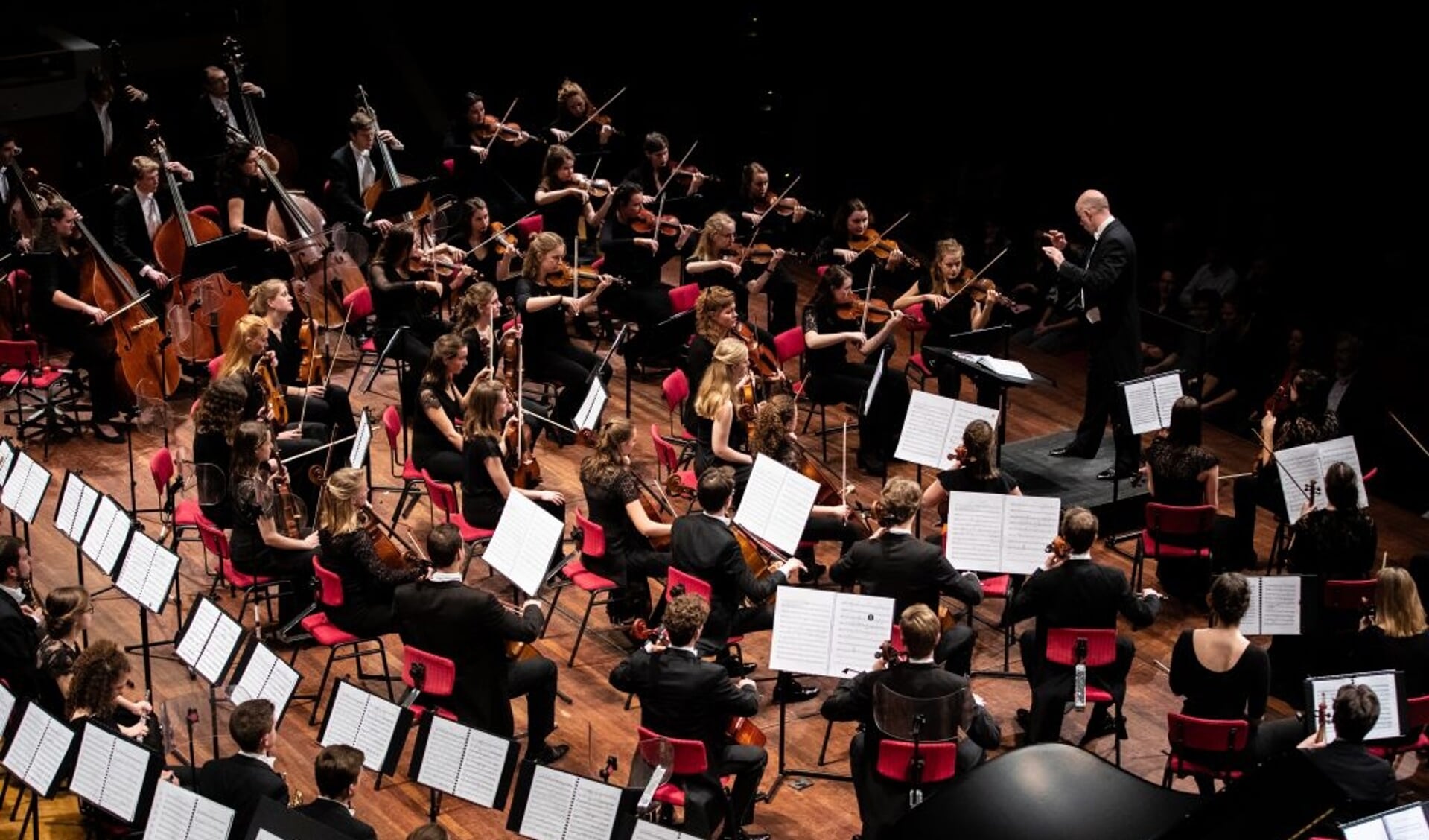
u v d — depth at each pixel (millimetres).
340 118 24281
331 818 9102
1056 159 21734
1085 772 8797
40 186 17219
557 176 18688
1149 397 13695
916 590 11281
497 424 12914
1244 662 10477
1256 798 7594
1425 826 8867
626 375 16766
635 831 8945
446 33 24891
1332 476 12336
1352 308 18703
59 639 10688
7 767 9898
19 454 12617
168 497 12852
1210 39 20406
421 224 17625
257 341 14062
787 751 11742
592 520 12398
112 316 15625
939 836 8602
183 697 11375
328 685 12352
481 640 10727
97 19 22203
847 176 22938
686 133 23812
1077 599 11000
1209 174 20719
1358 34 19312
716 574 11445
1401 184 19344
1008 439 16578
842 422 16828
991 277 20656
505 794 9547
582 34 24703
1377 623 11180
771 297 17641
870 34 22875
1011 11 21766
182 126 22078
